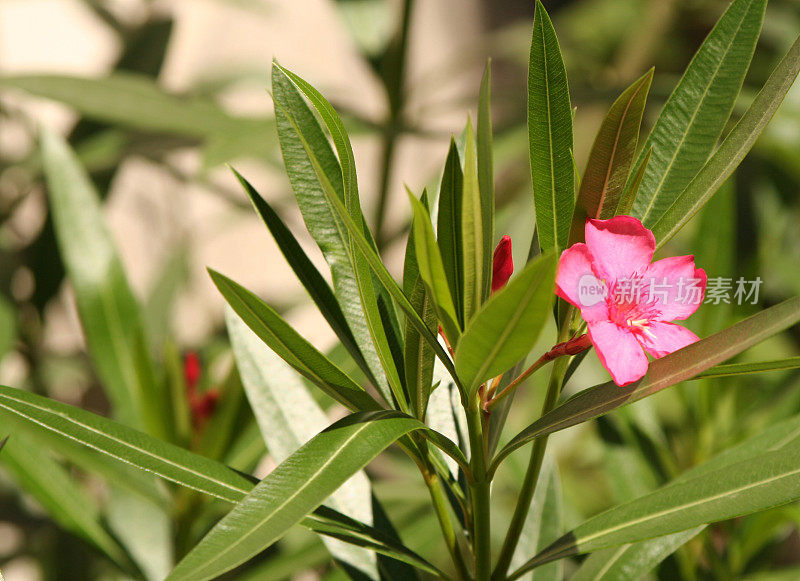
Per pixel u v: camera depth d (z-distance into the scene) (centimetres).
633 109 57
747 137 59
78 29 169
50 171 77
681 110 61
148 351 75
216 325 145
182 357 103
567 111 59
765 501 58
